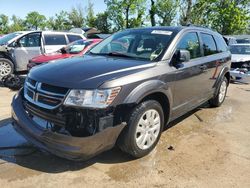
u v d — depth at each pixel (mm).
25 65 10305
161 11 33594
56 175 3531
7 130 4777
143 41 4719
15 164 3738
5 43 10258
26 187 3281
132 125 3664
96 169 3693
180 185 3434
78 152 3301
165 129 5148
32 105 3654
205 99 5844
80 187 3316
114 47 4902
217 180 3572
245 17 39344
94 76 3506
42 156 3957
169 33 4754
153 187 3373
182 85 4625
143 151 3973
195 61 5027
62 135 3309
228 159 4105
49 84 3486
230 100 7672
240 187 3455
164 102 4324
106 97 3373
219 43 6316
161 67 4164
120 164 3832
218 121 5766
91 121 3297
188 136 4871
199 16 29188
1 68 9859
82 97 3309
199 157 4125
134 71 3801
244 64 10914
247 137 4961
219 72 6164
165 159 4012
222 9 37469
